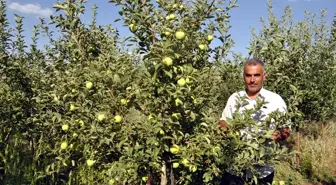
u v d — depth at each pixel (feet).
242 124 8.93
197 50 9.95
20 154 16.85
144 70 8.50
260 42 13.71
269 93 11.72
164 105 8.55
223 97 16.56
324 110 25.08
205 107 10.82
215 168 9.34
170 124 8.65
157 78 8.37
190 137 9.48
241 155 9.09
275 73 13.25
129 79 8.77
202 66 10.52
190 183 10.71
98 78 8.69
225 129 9.29
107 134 9.20
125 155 8.80
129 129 8.97
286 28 22.49
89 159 10.03
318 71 23.80
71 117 10.12
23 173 15.08
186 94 8.57
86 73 9.52
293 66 14.35
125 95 8.84
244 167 9.33
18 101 16.78
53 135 14.78
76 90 9.89
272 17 20.51
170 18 8.78
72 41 11.06
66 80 10.48
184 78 8.50
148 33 9.16
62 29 10.87
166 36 8.57
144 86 8.71
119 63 8.98
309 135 29.76
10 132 17.43
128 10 8.94
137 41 9.18
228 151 9.24
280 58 12.92
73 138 10.21
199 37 9.93
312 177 24.08
